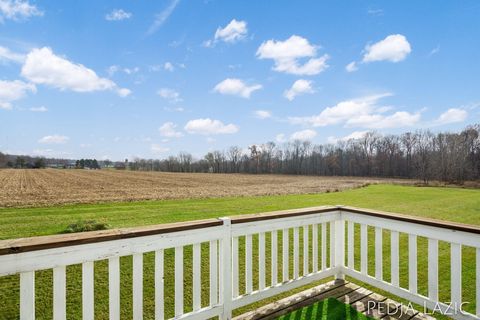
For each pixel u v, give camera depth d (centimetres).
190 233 199
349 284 296
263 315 236
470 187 3225
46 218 970
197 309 206
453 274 210
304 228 275
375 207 1409
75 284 394
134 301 177
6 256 133
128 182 3350
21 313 137
